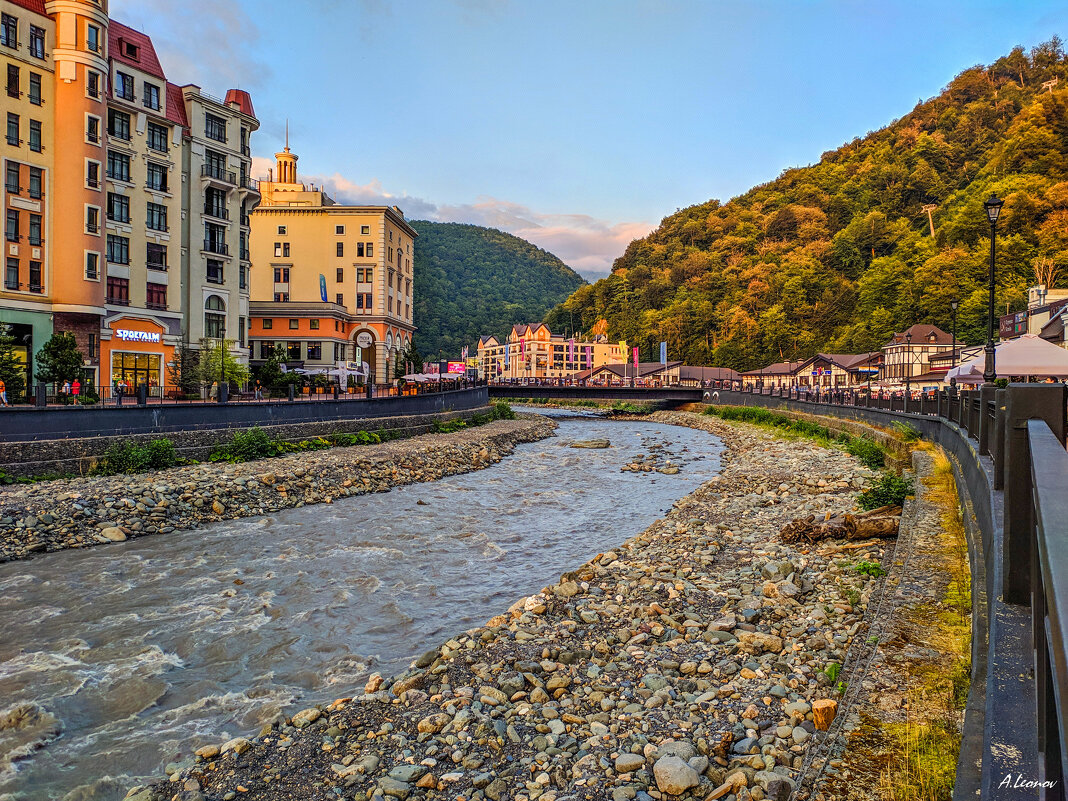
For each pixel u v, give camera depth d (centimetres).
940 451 1856
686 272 18000
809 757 567
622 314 18212
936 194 15125
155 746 860
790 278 14088
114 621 1284
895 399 3209
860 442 2994
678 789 628
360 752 758
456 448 3800
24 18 3603
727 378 11725
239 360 5234
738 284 15625
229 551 1784
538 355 15962
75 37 3762
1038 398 411
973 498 948
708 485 2614
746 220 19675
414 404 4703
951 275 9781
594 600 1242
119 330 4147
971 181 14488
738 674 884
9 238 3534
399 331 8212
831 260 14675
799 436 4353
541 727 779
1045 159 11588
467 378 7756
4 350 3200
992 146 15175
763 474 2714
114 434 2597
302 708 952
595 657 977
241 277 5388
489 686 882
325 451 3362
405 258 8550
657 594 1238
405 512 2320
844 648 919
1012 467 423
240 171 5312
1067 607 98
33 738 880
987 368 1894
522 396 7775
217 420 3050
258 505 2333
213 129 5097
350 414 3941
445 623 1280
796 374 10269
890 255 13675
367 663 1102
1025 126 12362
